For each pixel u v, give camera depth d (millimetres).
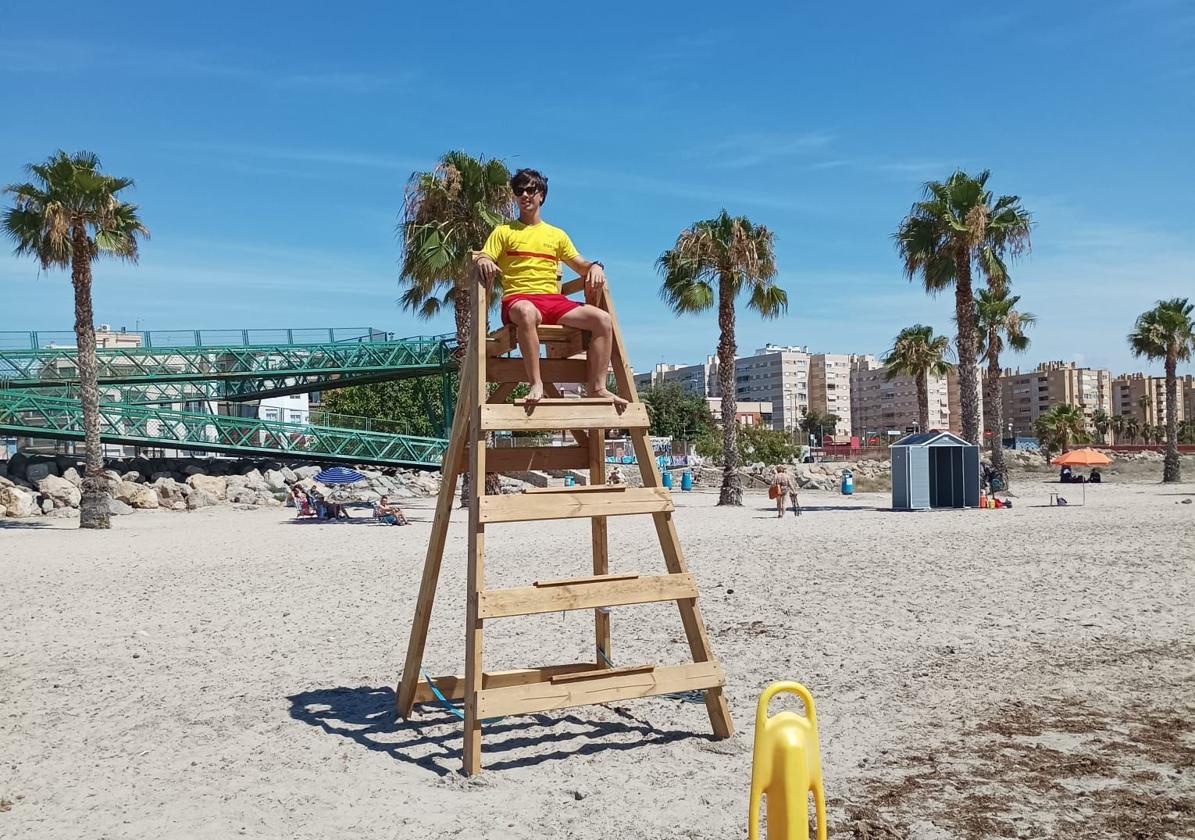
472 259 5914
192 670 8266
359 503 36469
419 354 43406
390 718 6543
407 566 15727
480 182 27188
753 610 10359
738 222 30562
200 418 38625
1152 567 12781
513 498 5457
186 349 40750
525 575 13828
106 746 6016
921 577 12477
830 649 8273
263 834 4414
